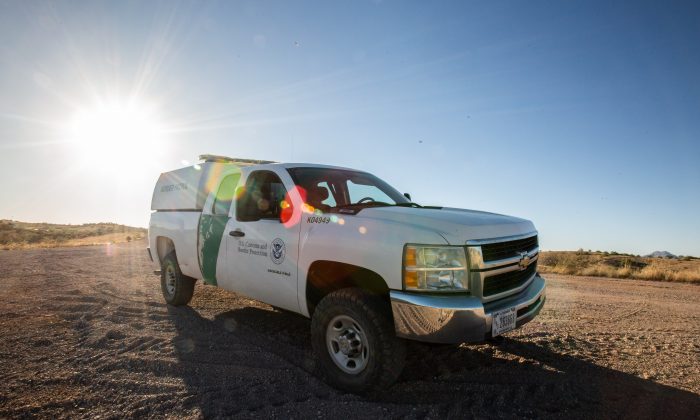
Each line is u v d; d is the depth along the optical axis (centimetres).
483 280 306
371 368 303
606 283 1094
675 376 368
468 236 306
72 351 402
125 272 962
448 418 281
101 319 517
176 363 372
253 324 507
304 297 369
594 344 462
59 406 290
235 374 349
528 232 388
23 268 1023
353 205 406
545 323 562
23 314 536
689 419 288
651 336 502
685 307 721
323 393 318
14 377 338
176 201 608
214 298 659
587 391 332
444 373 365
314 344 345
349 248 330
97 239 3216
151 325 495
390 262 304
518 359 405
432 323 283
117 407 289
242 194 433
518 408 300
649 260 2027
